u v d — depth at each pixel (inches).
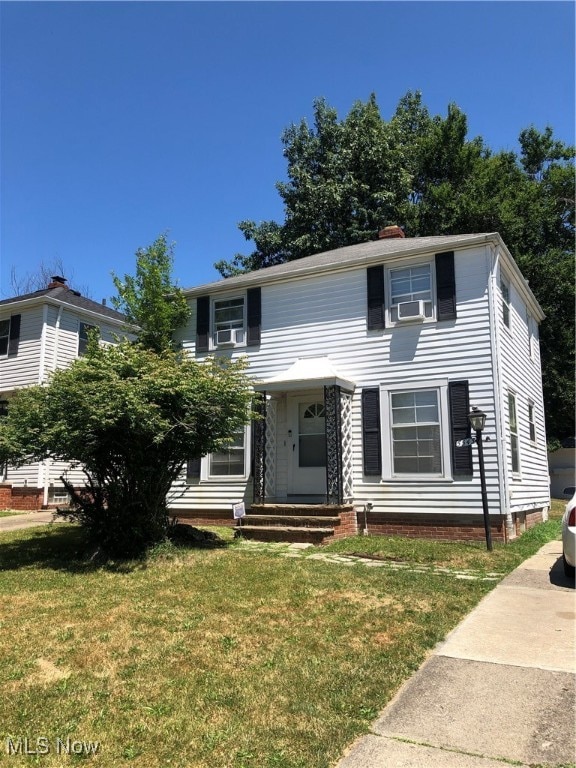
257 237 1062.4
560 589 251.8
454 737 125.0
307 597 235.5
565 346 851.4
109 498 342.0
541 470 569.6
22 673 164.6
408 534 421.4
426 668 163.8
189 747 123.4
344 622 203.9
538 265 844.0
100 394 299.3
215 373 369.4
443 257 437.4
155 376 329.1
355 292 472.1
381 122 1004.6
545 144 1031.6
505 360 437.7
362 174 972.6
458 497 408.8
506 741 122.4
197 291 545.0
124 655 177.3
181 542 369.7
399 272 458.3
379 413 445.1
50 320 737.6
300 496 468.1
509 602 230.2
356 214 956.6
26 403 327.9
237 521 428.8
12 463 333.4
